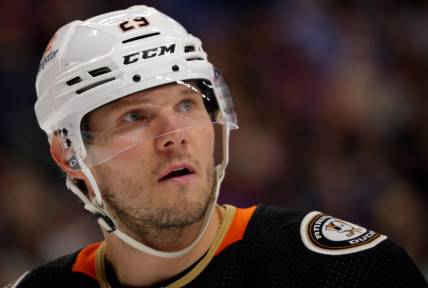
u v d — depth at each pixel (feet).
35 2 55.57
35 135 49.32
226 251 19.36
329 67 59.77
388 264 18.07
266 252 19.02
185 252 18.83
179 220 18.15
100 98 18.61
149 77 18.43
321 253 18.51
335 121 56.18
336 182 52.16
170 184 18.13
